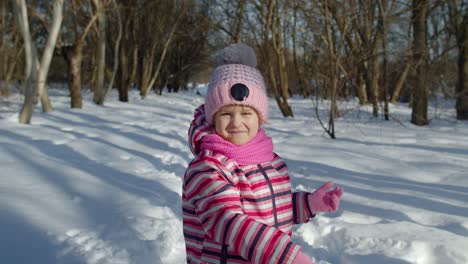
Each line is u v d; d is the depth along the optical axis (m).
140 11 20.69
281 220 1.66
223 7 15.05
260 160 1.65
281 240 1.32
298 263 1.31
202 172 1.52
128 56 20.33
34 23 17.48
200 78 56.34
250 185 1.59
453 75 13.62
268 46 12.92
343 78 9.80
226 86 1.59
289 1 11.32
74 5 12.27
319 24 9.62
